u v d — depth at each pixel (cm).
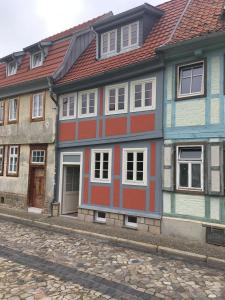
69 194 1539
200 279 706
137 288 649
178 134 1087
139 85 1215
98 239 1079
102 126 1327
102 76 1303
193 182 1053
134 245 999
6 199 1766
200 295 621
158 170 1138
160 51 1099
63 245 980
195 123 1049
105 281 683
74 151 1449
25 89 1691
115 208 1259
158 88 1151
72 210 1550
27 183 1652
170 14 1302
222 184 981
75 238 1086
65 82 1440
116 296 607
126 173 1238
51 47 1719
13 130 1762
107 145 1312
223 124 988
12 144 1762
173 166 1092
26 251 903
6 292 611
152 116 1162
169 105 1118
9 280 675
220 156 989
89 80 1357
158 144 1147
